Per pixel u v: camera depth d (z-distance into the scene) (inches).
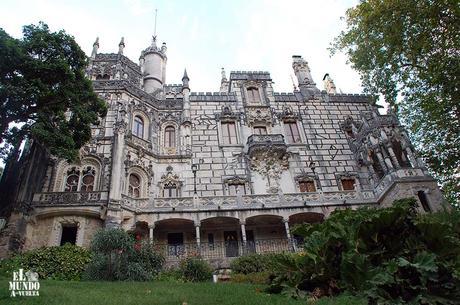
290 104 1600.6
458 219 533.3
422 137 999.6
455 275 394.0
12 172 1167.6
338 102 1637.6
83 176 1168.8
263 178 1347.2
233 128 1493.6
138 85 1537.9
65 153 937.5
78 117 1015.6
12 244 922.1
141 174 1242.6
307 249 489.7
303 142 1476.4
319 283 462.9
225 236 1176.8
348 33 991.6
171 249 1082.1
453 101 832.3
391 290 403.9
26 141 1217.4
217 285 591.2
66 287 553.9
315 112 1589.6
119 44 1595.7
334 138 1507.1
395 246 448.8
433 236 439.8
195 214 1107.3
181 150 1360.7
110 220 1021.2
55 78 967.0
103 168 1170.0
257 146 1380.4
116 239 763.4
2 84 898.1
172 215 1095.0
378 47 916.0
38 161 1097.4
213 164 1357.0
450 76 816.3
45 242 998.4
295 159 1416.1
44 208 1032.8
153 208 1101.1
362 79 1004.6
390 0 838.5
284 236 1194.6
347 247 452.8
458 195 1078.4
